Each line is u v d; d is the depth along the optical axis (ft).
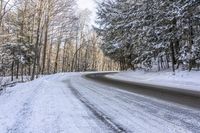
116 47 145.89
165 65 119.55
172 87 54.24
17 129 18.04
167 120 21.48
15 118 21.35
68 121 20.57
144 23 105.60
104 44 164.14
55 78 82.94
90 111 24.97
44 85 53.36
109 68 336.90
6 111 24.73
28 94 37.76
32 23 111.14
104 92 42.34
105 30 161.48
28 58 108.78
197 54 73.97
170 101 32.53
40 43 104.73
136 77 100.83
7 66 110.22
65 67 230.27
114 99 33.76
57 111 24.39
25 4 106.42
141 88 51.11
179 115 23.59
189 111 25.70
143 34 104.78
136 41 118.73
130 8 128.88
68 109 25.57
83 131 17.81
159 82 71.26
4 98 37.81
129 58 148.05
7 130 17.80
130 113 24.29
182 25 77.87
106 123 20.20
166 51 95.76
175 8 76.95
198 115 23.68
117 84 61.93
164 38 89.35
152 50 100.48
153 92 43.27
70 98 33.76
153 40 97.86
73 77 93.40
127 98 34.96
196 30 79.20
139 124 20.01
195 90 47.62
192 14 75.36
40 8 92.79
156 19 92.53
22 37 108.27
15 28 108.78
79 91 43.09
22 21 109.19
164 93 41.83
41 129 18.07
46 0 96.94
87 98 34.22
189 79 67.21
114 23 149.18
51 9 107.65
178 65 89.71
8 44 104.58
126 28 134.92
